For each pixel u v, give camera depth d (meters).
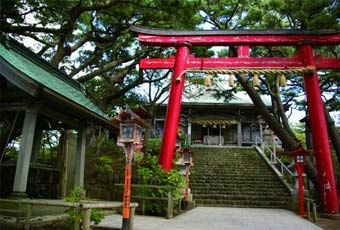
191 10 12.92
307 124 13.72
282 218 10.23
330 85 19.41
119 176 11.96
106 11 14.65
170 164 11.86
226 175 18.50
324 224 9.27
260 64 12.70
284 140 15.53
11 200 6.18
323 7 13.77
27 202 5.95
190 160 13.02
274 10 15.33
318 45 12.92
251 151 25.58
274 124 15.80
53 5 12.22
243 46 13.12
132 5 13.78
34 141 9.81
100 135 20.86
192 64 13.01
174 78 12.73
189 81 29.05
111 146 19.48
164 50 19.61
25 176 6.89
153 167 10.24
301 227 8.20
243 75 16.09
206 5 17.06
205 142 36.22
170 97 12.63
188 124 34.12
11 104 7.41
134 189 9.78
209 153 24.70
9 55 7.67
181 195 11.70
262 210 13.10
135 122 6.31
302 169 11.97
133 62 19.38
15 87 7.11
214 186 16.88
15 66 7.12
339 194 16.25
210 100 34.09
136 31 13.19
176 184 9.80
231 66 12.80
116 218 8.57
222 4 17.22
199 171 19.36
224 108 34.12
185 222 8.46
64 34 12.91
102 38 15.26
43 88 6.52
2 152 9.39
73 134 11.14
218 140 36.00
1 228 6.11
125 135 6.30
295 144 15.19
